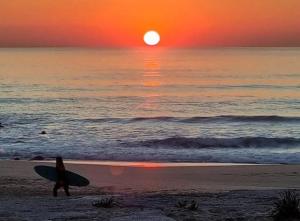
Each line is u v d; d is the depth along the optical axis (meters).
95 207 11.87
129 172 22.75
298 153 30.62
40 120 48.78
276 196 14.27
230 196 14.41
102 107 62.00
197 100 70.00
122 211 11.20
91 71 138.38
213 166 25.31
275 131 42.38
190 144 33.31
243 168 24.23
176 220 10.19
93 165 24.78
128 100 70.31
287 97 72.25
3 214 10.98
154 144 33.56
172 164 26.48
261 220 10.12
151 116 53.19
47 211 11.34
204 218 10.39
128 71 138.75
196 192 16.34
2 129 42.53
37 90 83.50
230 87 88.50
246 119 48.12
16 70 137.50
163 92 81.69
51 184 18.30
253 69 138.62
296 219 10.02
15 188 17.38
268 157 29.19
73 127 44.03
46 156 29.42
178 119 48.44
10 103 65.00
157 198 13.89
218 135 40.28
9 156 29.59
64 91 82.50
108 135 39.41
